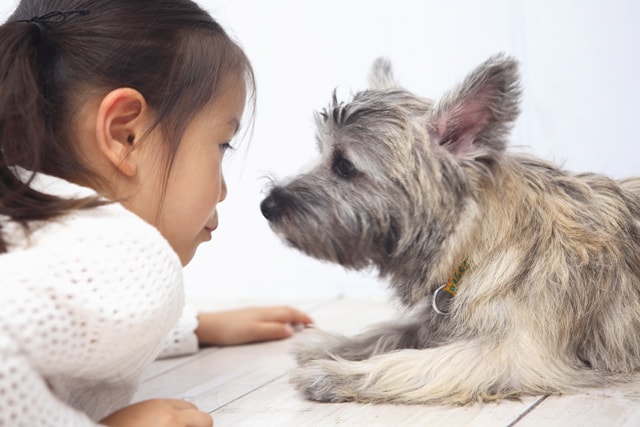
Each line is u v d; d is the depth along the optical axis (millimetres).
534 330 1551
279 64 2773
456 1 2457
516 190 1642
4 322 1032
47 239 1179
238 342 2193
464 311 1600
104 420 1258
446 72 2494
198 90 1487
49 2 1531
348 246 1749
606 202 1694
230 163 2898
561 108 2322
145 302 1194
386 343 1800
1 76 1338
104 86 1414
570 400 1458
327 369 1583
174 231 1501
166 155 1458
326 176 1784
